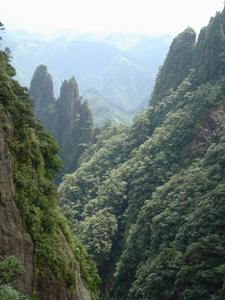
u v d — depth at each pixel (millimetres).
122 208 73250
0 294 15016
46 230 21297
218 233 47906
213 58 80562
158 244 55031
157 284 48281
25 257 18922
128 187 74250
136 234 61188
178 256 47906
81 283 24797
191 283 45000
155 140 75312
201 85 79562
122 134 94500
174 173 67250
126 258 60531
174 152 70562
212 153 60156
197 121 71000
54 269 20297
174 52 98312
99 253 65250
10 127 20938
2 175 18750
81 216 77875
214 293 43344
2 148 19203
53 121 116125
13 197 19297
